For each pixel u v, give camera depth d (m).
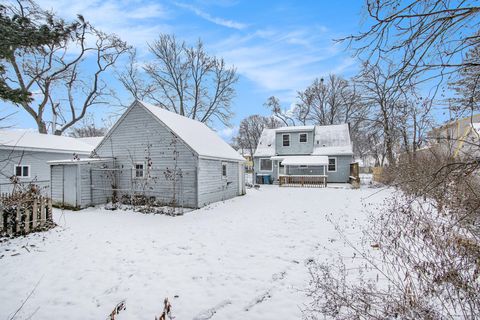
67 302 3.91
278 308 3.61
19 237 7.11
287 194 16.70
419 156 11.10
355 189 18.97
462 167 3.03
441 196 4.11
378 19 2.55
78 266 5.17
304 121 40.00
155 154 12.70
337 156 24.61
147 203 11.53
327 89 37.81
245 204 12.78
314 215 9.56
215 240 6.75
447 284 2.79
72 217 9.96
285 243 6.36
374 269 4.48
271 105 41.78
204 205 12.38
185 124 14.88
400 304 2.70
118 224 8.76
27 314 3.62
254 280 4.46
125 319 3.48
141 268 5.04
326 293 3.49
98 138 25.41
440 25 2.34
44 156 15.94
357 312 2.81
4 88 4.70
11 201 7.36
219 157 13.57
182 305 3.77
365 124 19.00
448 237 3.28
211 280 4.50
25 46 5.07
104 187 12.80
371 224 7.34
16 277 4.73
